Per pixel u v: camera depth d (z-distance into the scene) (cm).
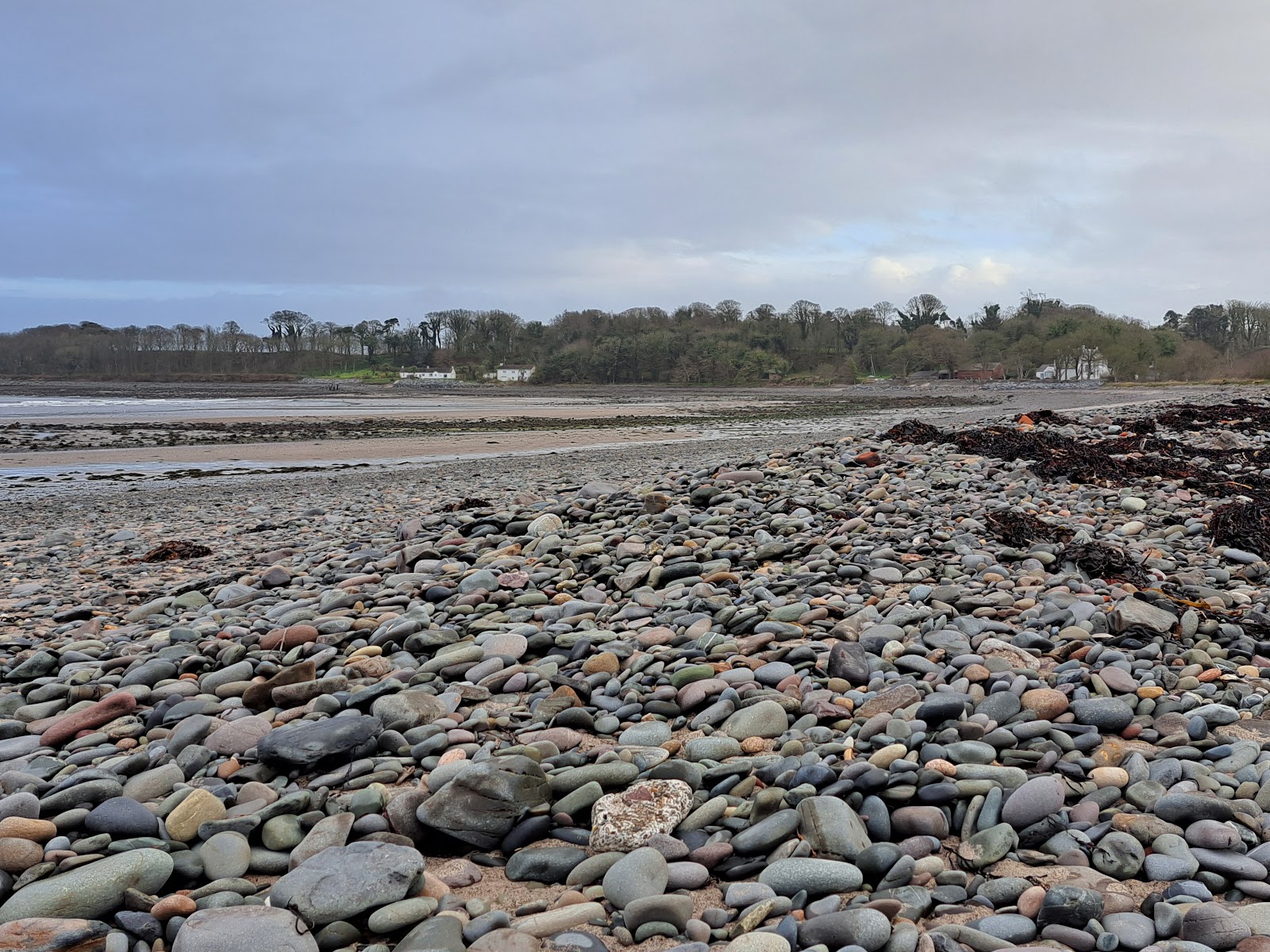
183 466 2728
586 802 398
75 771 441
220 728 469
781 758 427
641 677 540
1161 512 943
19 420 4788
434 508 1498
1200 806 365
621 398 8950
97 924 316
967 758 417
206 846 367
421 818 383
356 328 17550
